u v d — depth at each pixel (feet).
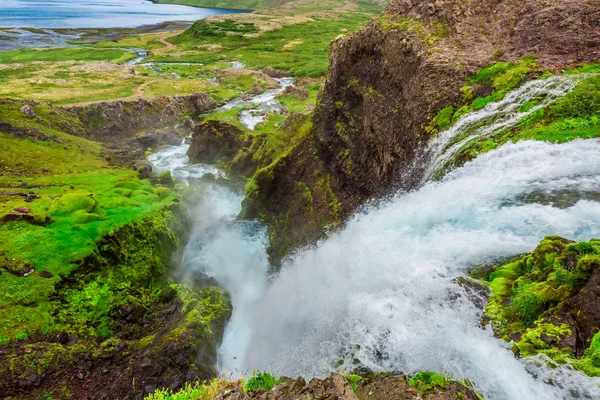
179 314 70.03
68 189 103.40
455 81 71.10
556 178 44.37
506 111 59.67
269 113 211.61
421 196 59.21
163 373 55.67
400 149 78.54
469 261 40.78
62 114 186.60
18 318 58.23
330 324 47.01
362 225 75.31
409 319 37.81
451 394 26.91
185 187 126.52
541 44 68.59
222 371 61.26
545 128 51.44
